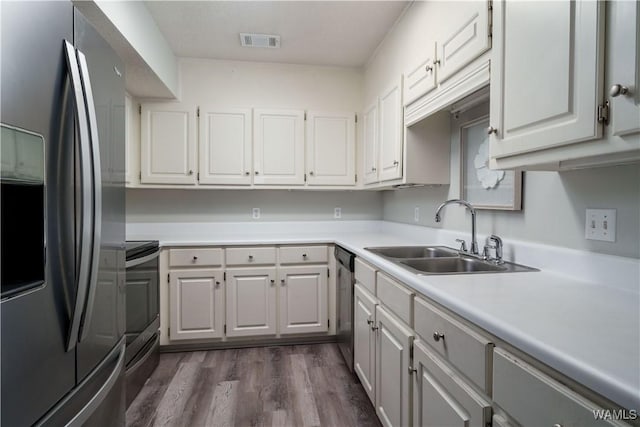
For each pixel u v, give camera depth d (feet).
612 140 2.38
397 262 4.95
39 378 2.60
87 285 3.06
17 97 2.38
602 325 2.40
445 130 6.61
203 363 7.61
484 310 2.72
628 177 3.29
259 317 8.43
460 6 4.43
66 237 2.90
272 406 5.93
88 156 3.02
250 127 9.09
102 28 5.26
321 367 7.40
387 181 7.52
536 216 4.45
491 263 4.80
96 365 3.48
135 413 5.72
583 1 2.54
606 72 2.40
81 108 2.96
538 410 2.10
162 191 9.64
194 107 8.88
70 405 2.99
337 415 5.68
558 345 2.06
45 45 2.66
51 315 2.73
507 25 3.41
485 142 5.54
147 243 7.13
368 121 8.89
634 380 1.65
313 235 9.52
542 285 3.54
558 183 4.10
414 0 6.10
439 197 7.09
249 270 8.36
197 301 8.16
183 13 6.90
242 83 9.39
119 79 4.03
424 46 5.63
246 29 7.59
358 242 7.64
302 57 9.13
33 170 2.53
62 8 2.87
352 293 6.86
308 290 8.61
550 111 2.85
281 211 10.22
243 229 10.02
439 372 3.32
